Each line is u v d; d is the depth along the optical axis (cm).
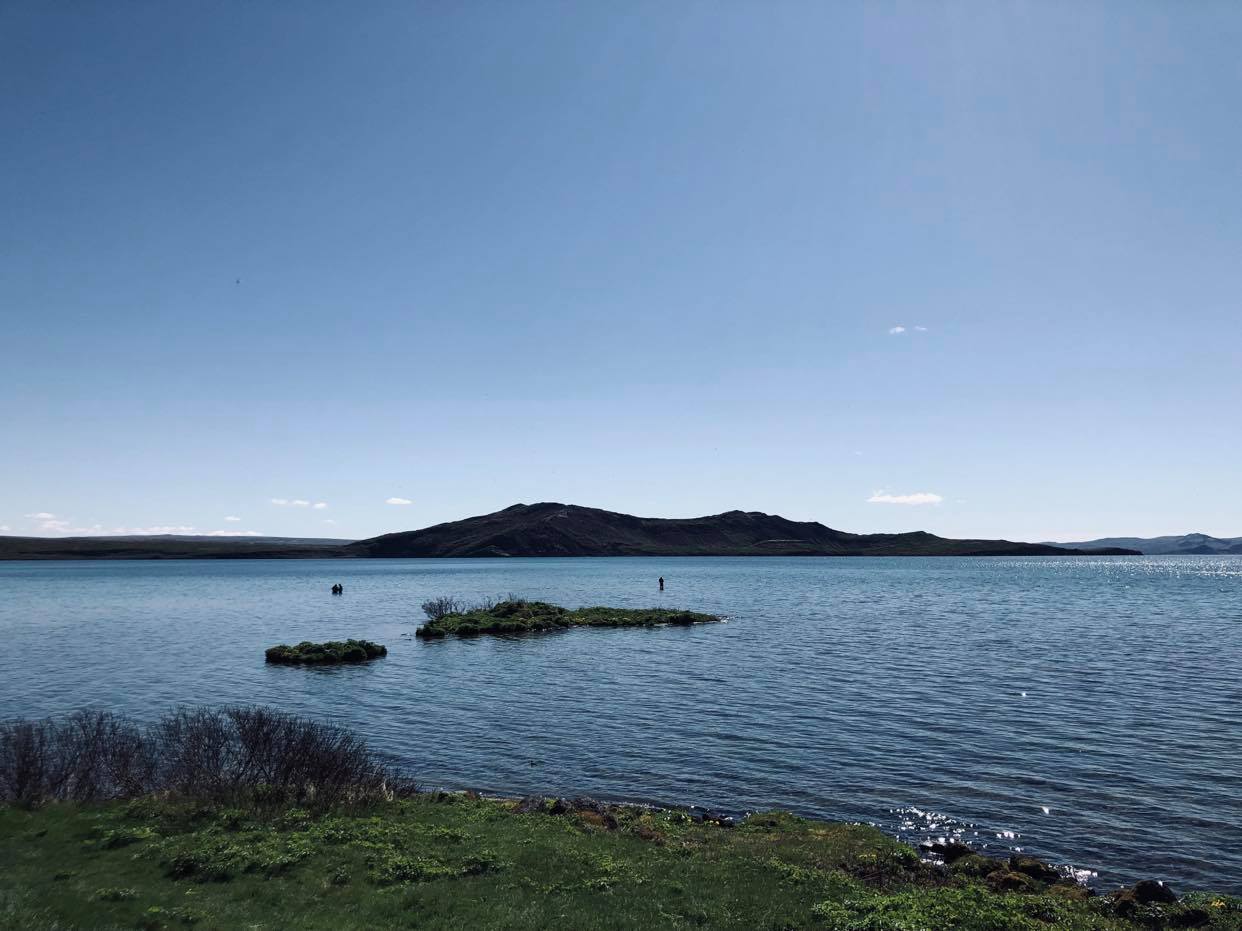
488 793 2603
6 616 9425
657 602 11094
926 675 4709
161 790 2059
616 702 4031
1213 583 16012
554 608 8581
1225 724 3416
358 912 1351
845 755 2988
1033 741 3155
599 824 2069
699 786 2650
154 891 1406
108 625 8319
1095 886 1853
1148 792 2525
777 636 6844
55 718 3694
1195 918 1551
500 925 1316
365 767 2272
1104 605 10150
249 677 4928
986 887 1711
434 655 5897
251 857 1573
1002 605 10219
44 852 1600
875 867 1780
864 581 17188
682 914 1411
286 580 18862
